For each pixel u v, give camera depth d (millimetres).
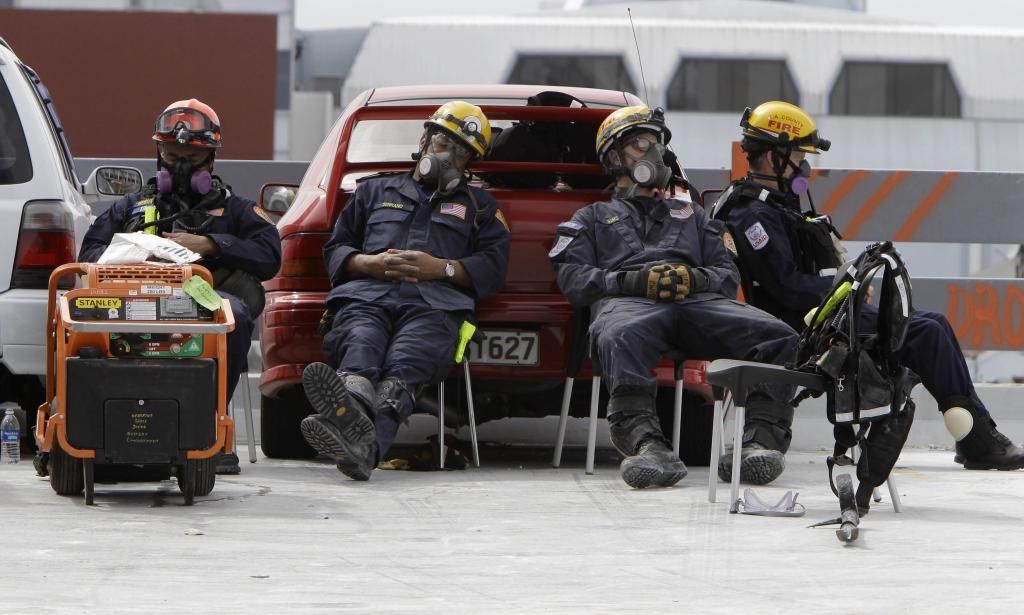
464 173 14141
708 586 7512
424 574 7816
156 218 12977
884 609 6875
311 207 14219
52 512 10141
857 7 61156
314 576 7695
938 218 18797
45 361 13289
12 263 13531
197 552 8453
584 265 13180
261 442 14898
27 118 13820
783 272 13445
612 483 12688
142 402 10445
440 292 13289
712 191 15141
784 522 10086
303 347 13789
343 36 72062
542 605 6941
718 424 11250
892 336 9789
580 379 14289
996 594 7293
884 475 10164
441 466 13680
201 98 56031
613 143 13609
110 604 6816
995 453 13719
